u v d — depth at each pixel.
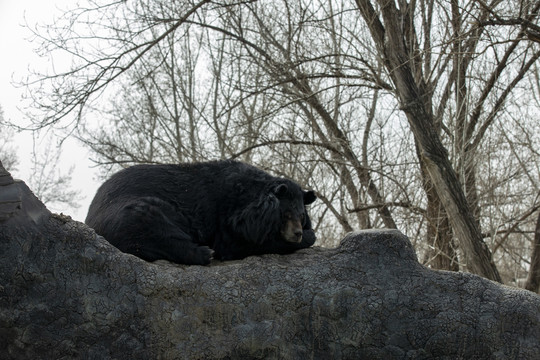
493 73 12.12
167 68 17.80
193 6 13.56
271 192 6.18
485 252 10.07
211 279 5.24
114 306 5.00
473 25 10.57
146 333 5.02
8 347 4.87
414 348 5.33
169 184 6.06
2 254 4.82
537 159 13.59
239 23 14.00
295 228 6.11
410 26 11.70
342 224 14.55
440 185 10.33
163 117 17.55
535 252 11.62
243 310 5.21
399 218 13.50
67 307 4.93
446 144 13.26
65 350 4.91
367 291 5.38
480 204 13.14
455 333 5.32
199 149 16.58
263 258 5.55
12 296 4.84
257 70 14.68
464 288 5.45
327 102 14.53
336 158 14.53
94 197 6.16
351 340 5.31
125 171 6.11
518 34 11.54
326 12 13.62
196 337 5.10
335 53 13.90
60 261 4.97
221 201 6.18
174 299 5.12
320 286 5.36
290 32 13.95
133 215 5.53
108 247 5.09
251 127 14.79
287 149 14.73
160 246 5.55
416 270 5.49
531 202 14.25
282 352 5.21
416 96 10.60
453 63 12.52
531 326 5.38
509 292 5.48
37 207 4.99
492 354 5.33
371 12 11.77
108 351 4.97
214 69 16.39
